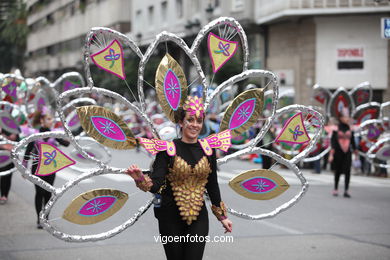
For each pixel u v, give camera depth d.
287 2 27.31
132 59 34.88
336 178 12.35
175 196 4.68
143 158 21.00
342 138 12.20
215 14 33.81
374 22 27.00
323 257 7.12
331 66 27.72
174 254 4.70
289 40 29.53
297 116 5.52
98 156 7.80
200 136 13.08
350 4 26.36
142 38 43.25
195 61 5.27
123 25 46.97
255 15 30.84
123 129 4.79
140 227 8.79
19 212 10.07
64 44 61.44
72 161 4.93
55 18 64.62
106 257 7.02
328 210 10.48
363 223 9.31
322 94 16.94
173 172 4.66
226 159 5.28
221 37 5.37
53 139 8.91
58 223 9.05
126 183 13.15
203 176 4.73
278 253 7.29
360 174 17.16
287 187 5.41
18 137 10.35
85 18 54.72
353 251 7.44
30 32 75.12
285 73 29.66
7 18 75.25
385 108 23.23
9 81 10.84
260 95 5.31
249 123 5.32
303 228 8.83
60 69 60.19
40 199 8.69
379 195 12.62
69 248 7.48
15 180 14.75
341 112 12.36
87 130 4.70
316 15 27.41
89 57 4.86
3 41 75.31
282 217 9.71
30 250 7.36
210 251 7.37
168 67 5.01
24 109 11.57
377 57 27.08
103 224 8.99
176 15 38.47
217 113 19.02
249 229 8.72
